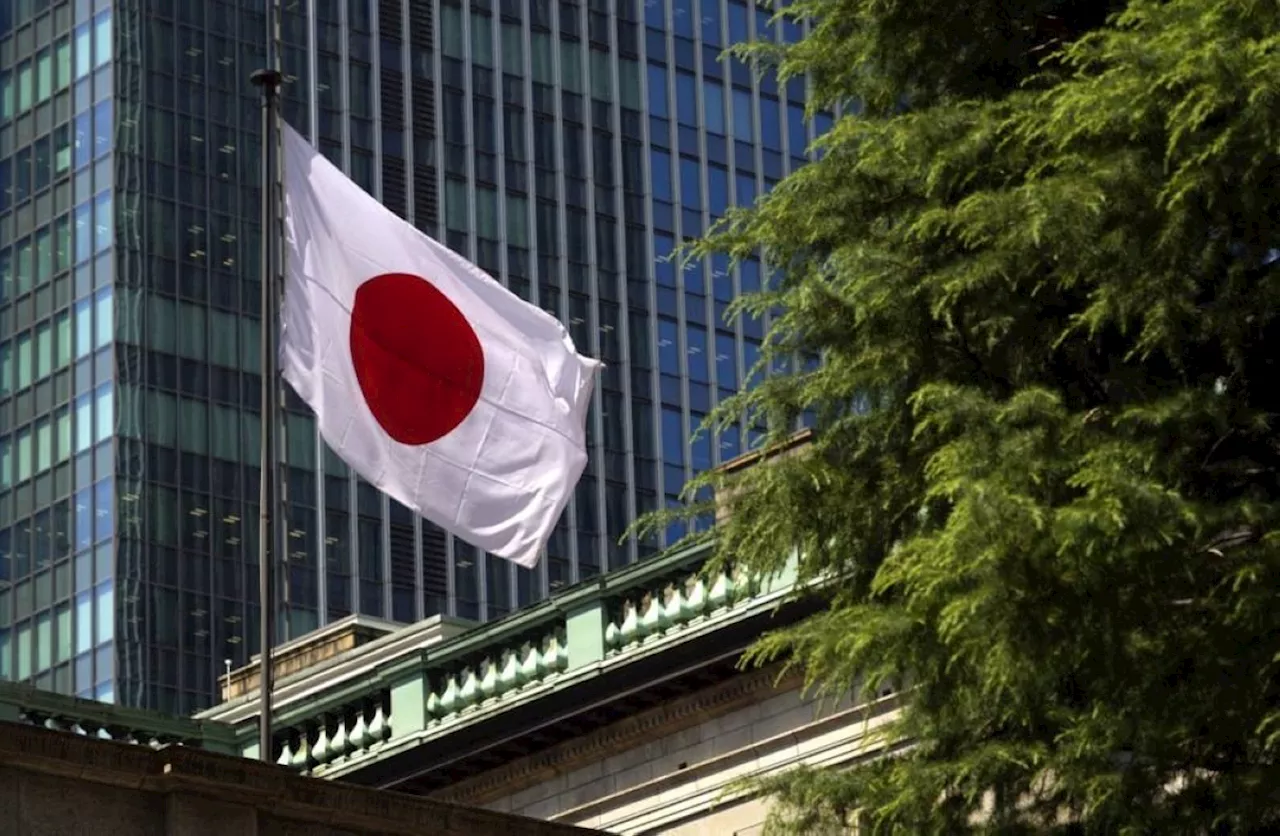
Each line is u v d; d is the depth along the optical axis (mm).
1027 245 37000
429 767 57750
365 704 59781
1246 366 37500
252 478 171000
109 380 168625
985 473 35844
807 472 39094
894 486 38906
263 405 43125
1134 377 37562
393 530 173125
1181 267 36344
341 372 44219
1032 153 38406
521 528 45031
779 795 39281
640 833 54312
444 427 44719
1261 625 35094
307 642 76125
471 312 45156
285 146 44625
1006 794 37375
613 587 55562
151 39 174750
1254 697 35344
